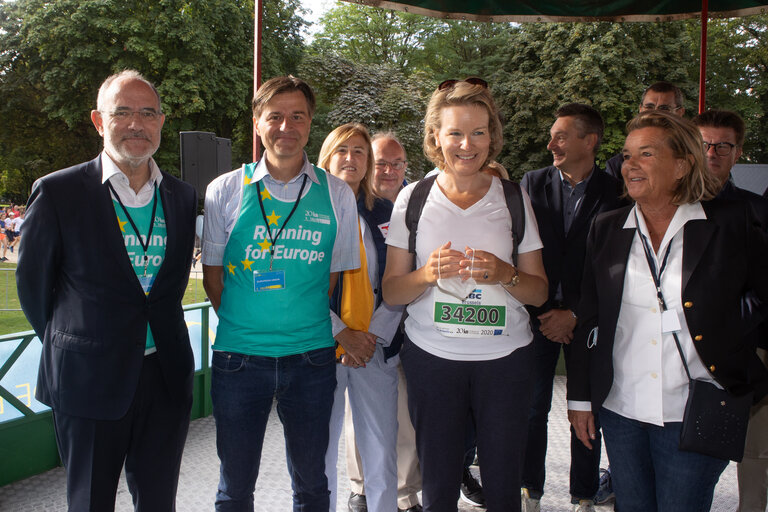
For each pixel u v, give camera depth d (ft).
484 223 6.66
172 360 7.07
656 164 6.04
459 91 6.43
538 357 9.57
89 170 6.63
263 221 7.03
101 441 6.56
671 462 6.11
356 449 9.74
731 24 89.81
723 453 5.79
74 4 66.28
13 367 10.52
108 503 6.75
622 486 6.58
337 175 8.76
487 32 99.55
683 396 6.10
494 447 6.66
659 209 6.34
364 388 8.59
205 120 74.23
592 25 75.36
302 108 7.05
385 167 10.09
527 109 78.54
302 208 7.17
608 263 6.61
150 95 6.66
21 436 10.66
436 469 6.79
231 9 72.38
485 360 6.60
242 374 7.03
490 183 6.93
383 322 8.48
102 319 6.46
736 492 10.61
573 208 9.70
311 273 7.20
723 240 5.94
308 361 7.20
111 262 6.47
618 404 6.48
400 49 101.65
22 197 110.83
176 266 6.98
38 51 70.54
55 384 6.50
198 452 11.99
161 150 69.62
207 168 21.30
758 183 43.37
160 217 6.89
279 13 83.20
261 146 11.60
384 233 8.87
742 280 5.96
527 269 6.84
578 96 75.05
